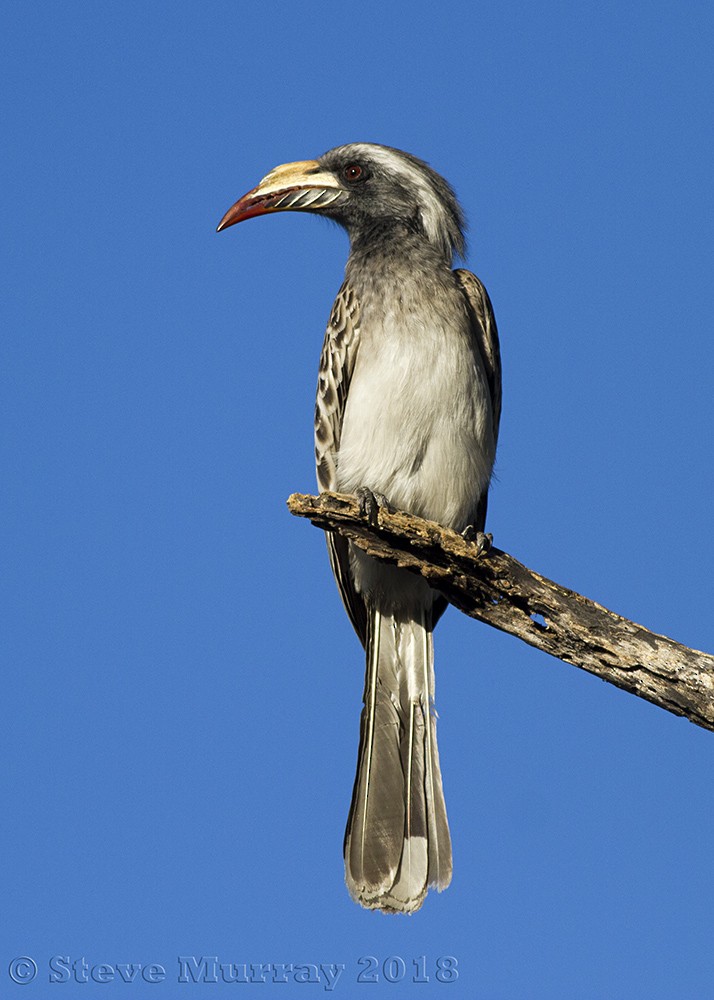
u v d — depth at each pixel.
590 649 9.12
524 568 9.36
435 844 10.62
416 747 10.95
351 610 11.95
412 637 11.27
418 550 9.48
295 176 12.48
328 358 11.40
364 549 9.70
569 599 9.25
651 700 9.01
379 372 10.71
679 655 8.96
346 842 10.68
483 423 10.91
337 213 12.38
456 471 10.77
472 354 10.83
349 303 11.29
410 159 12.24
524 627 9.35
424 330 10.70
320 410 11.49
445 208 12.17
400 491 10.85
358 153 12.26
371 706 11.11
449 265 11.72
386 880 10.52
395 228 11.70
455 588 9.52
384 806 10.76
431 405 10.61
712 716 8.85
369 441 10.76
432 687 11.12
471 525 10.76
